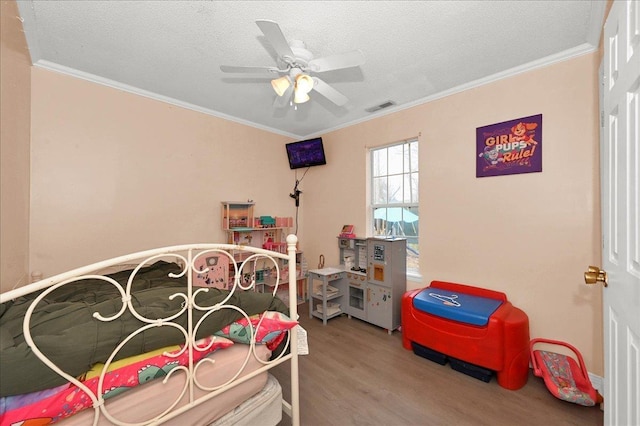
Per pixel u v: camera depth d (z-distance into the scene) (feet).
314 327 9.77
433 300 7.54
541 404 5.78
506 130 7.48
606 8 4.91
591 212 6.31
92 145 7.67
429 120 9.06
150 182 8.75
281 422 5.31
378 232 11.02
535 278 7.06
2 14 4.55
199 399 3.46
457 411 5.59
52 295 4.78
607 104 3.56
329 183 12.34
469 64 7.13
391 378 6.71
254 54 6.66
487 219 7.86
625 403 2.89
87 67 7.25
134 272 3.16
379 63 7.04
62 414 2.59
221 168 10.55
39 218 6.85
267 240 12.01
